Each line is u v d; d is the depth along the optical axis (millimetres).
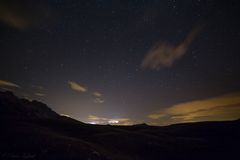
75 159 31516
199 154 54375
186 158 50469
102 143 52188
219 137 72625
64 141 41250
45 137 42219
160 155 50344
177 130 84250
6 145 33625
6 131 43094
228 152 57562
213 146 61938
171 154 51938
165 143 60656
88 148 39688
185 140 66500
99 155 36469
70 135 56250
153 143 58031
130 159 42531
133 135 64250
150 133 75500
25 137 39750
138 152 50156
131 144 54562
